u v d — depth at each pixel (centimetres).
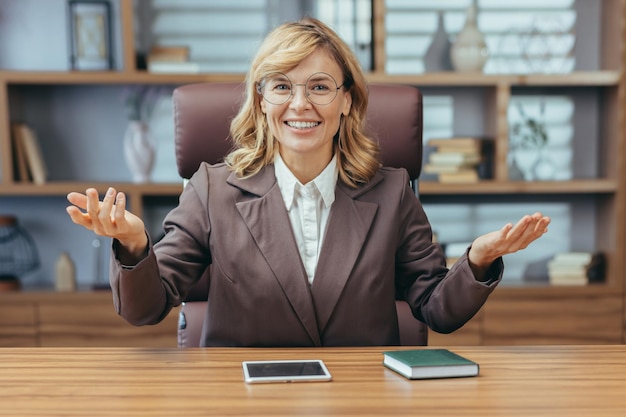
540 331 296
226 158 145
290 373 99
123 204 106
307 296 129
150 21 311
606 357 112
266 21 314
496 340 295
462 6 319
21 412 85
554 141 328
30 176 297
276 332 130
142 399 90
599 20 320
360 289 131
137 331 284
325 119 132
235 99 162
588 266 306
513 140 324
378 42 290
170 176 319
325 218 136
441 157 302
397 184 142
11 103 296
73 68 299
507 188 299
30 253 318
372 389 94
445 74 293
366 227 134
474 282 120
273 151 140
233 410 86
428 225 144
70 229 318
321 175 135
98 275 309
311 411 85
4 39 309
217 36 313
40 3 308
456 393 92
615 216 303
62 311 284
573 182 300
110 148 316
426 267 138
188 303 163
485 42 302
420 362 100
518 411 86
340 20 295
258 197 136
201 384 96
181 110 162
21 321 284
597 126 327
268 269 130
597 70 321
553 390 94
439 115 323
